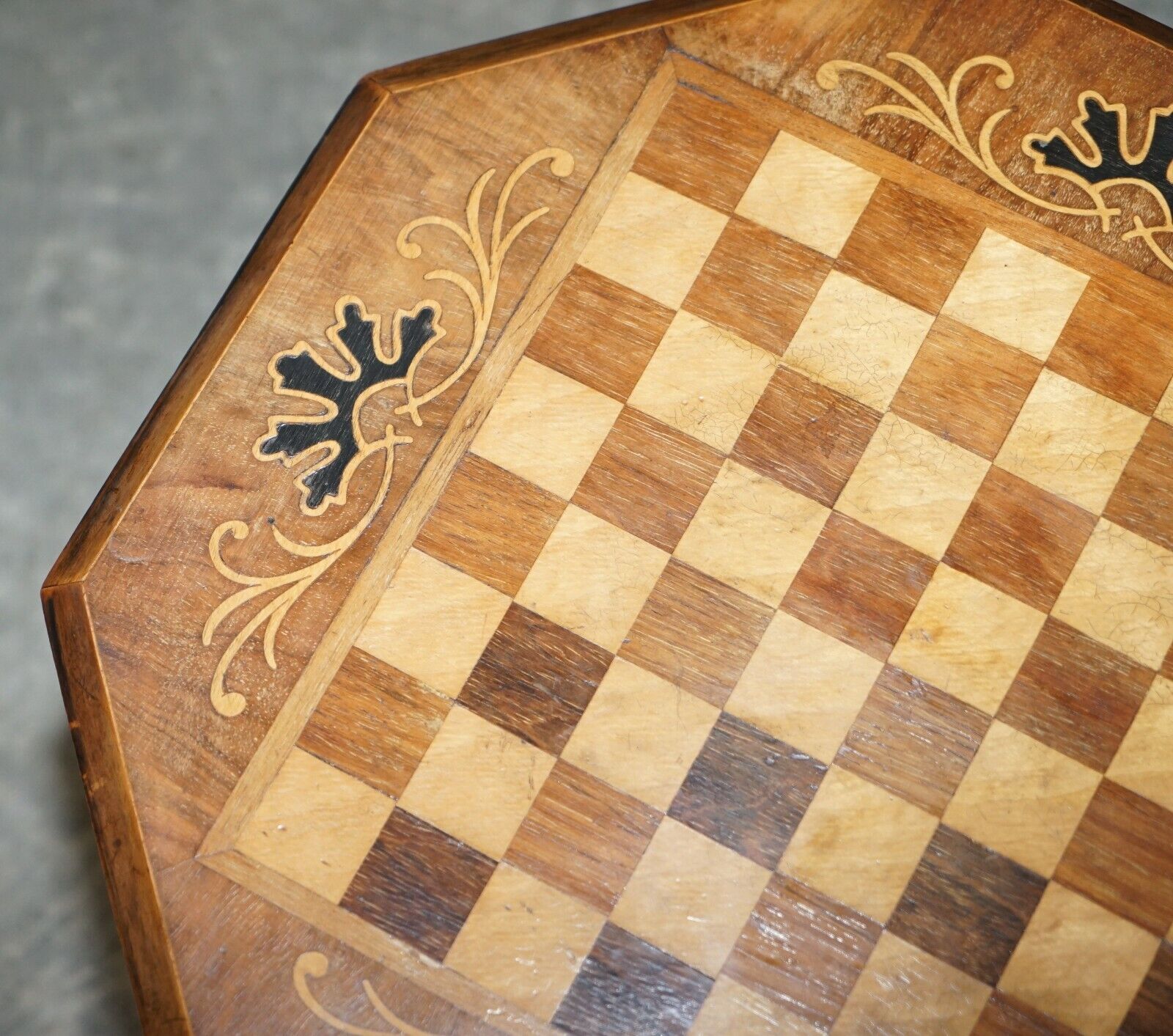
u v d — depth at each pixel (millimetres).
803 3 815
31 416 1070
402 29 1104
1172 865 782
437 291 801
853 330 804
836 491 796
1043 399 802
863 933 777
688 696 787
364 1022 767
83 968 1021
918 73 813
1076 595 793
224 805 775
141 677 778
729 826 782
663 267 806
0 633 1048
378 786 780
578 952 774
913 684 788
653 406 799
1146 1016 774
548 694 786
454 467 795
